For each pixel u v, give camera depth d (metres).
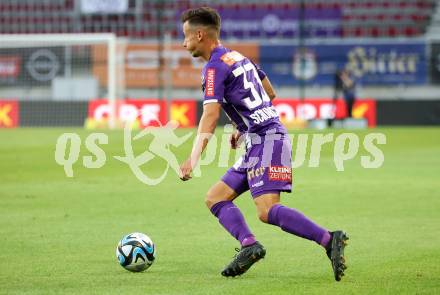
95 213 35.50
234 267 21.88
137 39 117.88
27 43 109.19
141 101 103.94
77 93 107.62
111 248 27.23
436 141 78.88
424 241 28.61
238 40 111.75
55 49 110.12
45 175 50.56
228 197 22.48
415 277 22.38
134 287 21.19
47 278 22.39
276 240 28.72
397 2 115.75
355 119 100.12
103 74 109.44
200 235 29.88
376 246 27.62
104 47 109.50
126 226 32.00
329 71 107.88
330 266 24.11
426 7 116.44
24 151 66.50
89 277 22.52
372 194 41.97
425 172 52.62
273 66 108.38
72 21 119.94
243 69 21.75
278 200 21.56
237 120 22.03
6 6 121.38
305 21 112.69
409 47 107.44
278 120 22.08
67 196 41.25
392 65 107.69
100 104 105.25
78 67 110.19
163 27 117.00
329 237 20.78
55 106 106.94
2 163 57.28
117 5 114.88
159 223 32.75
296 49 107.75
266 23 112.62
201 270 23.55
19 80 111.00
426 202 39.03
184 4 116.88
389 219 33.84
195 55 22.17
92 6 115.69
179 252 26.50
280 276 22.62
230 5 116.12
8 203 38.69
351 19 115.75
